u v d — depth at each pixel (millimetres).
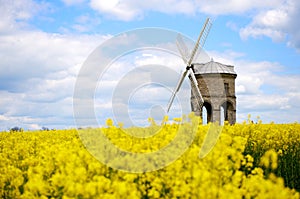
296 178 10711
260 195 5977
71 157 7980
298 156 12500
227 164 7672
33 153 12531
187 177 7035
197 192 6336
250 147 13656
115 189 6434
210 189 6082
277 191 5758
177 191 6695
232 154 8062
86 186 6312
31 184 7160
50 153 9531
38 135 16656
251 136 14695
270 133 15023
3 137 16438
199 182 6410
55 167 9078
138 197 6504
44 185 7281
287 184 10328
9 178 8945
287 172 10977
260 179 6719
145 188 7574
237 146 8859
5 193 8695
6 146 14000
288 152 12984
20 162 10859
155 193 7113
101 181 6520
